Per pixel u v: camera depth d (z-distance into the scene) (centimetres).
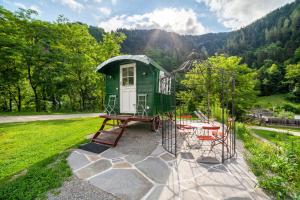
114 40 2314
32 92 2067
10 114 1322
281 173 343
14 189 279
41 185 294
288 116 2619
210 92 1264
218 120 1116
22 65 1541
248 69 1608
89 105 2591
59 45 1709
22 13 1438
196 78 1366
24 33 1461
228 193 281
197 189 294
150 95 685
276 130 1590
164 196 273
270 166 376
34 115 1338
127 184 308
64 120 1064
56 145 519
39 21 1523
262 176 334
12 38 1334
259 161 395
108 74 780
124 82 748
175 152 446
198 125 601
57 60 1652
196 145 552
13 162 388
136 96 712
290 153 418
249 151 500
